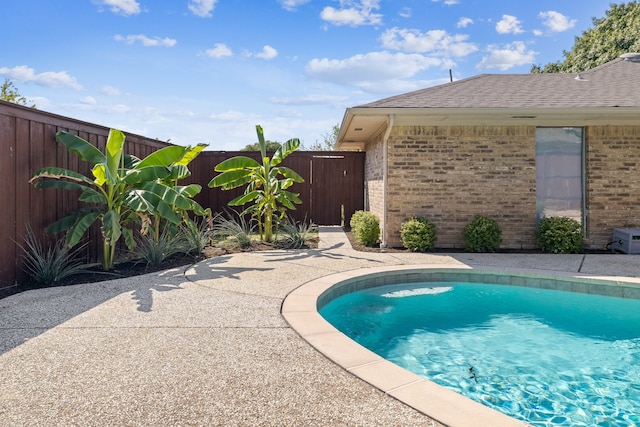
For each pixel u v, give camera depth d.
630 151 9.04
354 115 8.45
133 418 2.36
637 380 3.85
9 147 5.37
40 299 4.85
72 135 6.13
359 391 2.69
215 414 2.42
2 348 3.37
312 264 7.16
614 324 5.32
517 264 7.23
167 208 6.41
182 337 3.66
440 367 4.12
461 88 9.73
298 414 2.42
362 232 9.33
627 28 21.78
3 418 2.34
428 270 6.86
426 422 2.33
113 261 7.06
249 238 9.67
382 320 5.50
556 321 5.45
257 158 13.09
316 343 3.52
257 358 3.22
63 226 6.14
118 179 6.52
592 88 9.40
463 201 9.11
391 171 9.12
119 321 4.08
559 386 3.72
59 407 2.47
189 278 6.04
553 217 8.81
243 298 4.96
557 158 9.18
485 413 2.41
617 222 9.07
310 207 13.45
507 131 9.04
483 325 5.32
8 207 5.37
